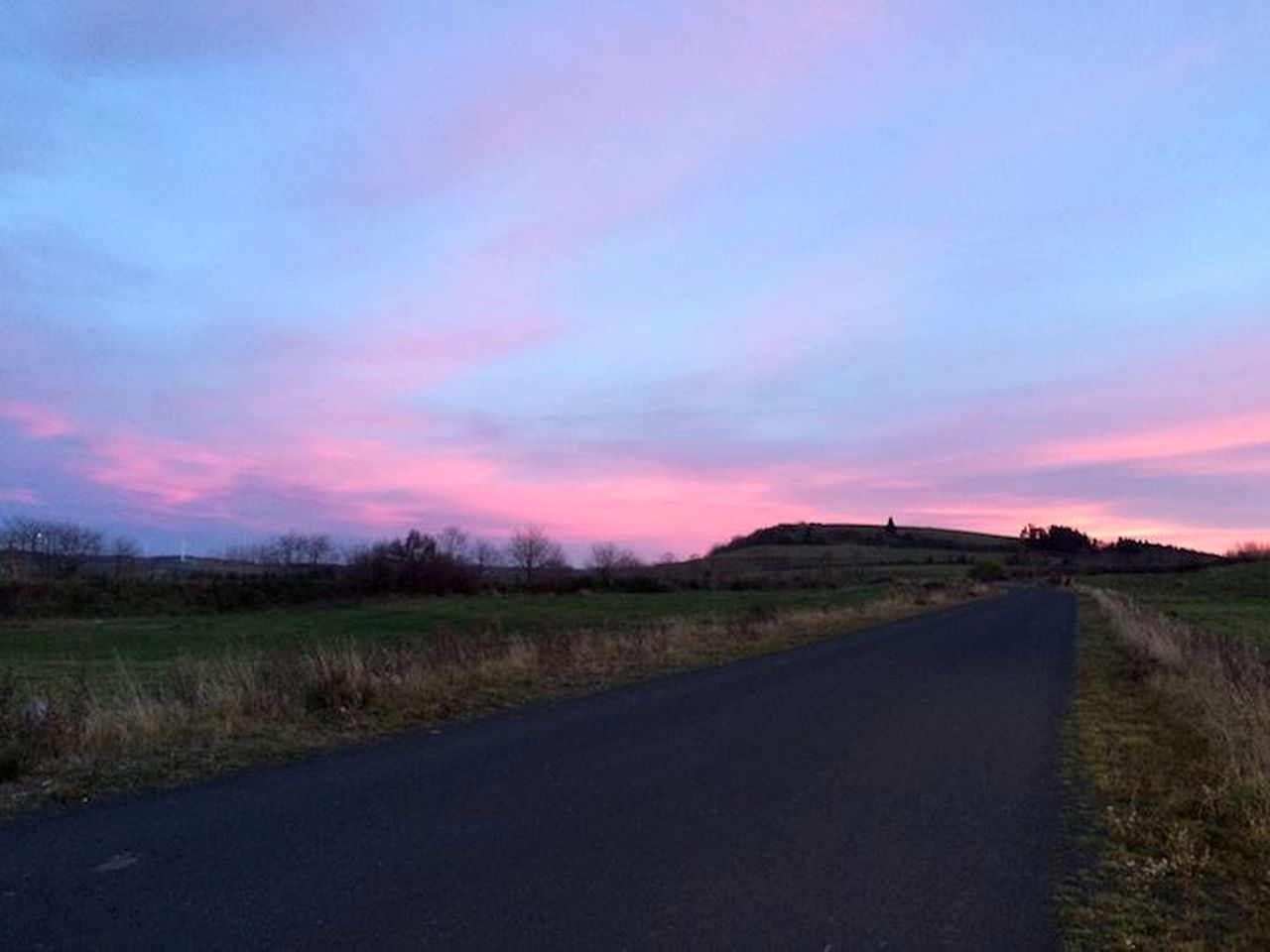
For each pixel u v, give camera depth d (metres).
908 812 8.15
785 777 9.42
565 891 5.89
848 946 5.15
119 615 53.59
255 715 12.34
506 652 19.12
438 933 5.14
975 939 5.30
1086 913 5.74
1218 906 5.95
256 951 4.87
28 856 6.45
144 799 8.15
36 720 10.08
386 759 10.11
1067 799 8.76
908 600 59.53
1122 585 111.31
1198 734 12.05
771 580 85.38
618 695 15.82
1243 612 56.00
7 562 60.44
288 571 66.56
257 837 6.97
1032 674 20.12
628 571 84.25
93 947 4.89
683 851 6.81
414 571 67.69
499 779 9.09
